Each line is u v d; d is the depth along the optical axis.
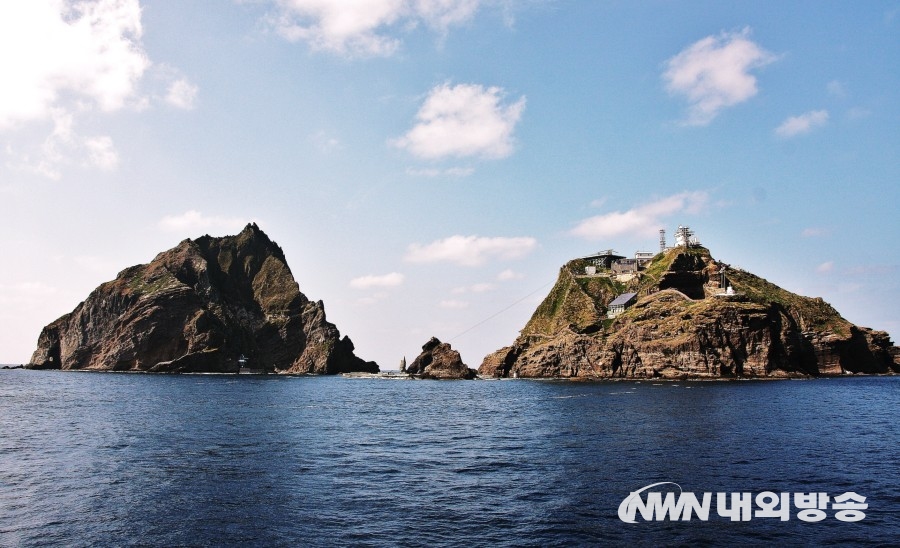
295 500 35.56
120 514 32.59
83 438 59.62
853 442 56.97
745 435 61.66
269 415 85.62
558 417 81.81
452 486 39.50
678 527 31.08
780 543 28.95
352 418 83.69
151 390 149.88
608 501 35.81
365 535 29.39
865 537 29.73
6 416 81.12
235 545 27.97
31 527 30.34
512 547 27.89
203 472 43.12
